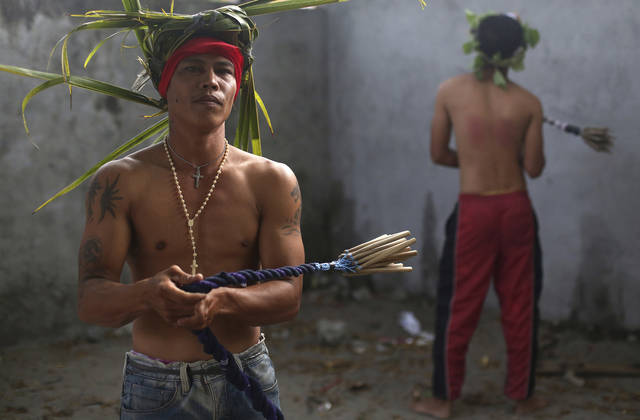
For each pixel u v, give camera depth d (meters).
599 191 4.49
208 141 1.58
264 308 1.46
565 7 4.57
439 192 5.41
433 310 5.30
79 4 4.32
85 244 1.51
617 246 4.43
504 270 3.32
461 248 3.30
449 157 3.56
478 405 3.47
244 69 1.65
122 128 4.59
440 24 5.26
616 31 4.31
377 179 5.85
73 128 4.39
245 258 1.63
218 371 1.58
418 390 3.64
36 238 4.31
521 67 3.35
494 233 3.26
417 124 5.50
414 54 5.46
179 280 1.34
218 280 1.40
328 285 6.00
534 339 3.30
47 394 3.54
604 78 4.40
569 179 4.65
